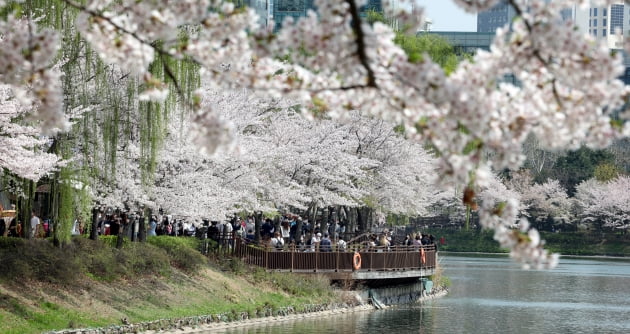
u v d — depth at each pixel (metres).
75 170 46.50
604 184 192.88
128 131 50.09
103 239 57.44
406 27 15.45
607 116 16.16
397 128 81.88
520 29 15.42
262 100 68.44
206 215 58.88
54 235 51.06
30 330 42.03
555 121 16.19
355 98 17.44
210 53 17.38
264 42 16.08
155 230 69.06
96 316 47.56
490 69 15.77
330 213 94.12
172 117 54.62
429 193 113.69
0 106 40.41
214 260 67.00
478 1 15.20
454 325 63.75
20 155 42.28
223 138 17.00
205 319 53.97
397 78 15.16
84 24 17.91
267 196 69.25
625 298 88.88
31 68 16.72
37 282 47.81
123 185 53.28
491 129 16.06
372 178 80.88
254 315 58.62
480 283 103.12
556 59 15.65
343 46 15.25
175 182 57.19
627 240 185.75
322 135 73.19
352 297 69.56
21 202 49.81
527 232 16.11
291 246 70.44
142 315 50.50
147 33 17.12
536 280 109.38
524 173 196.50
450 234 191.75
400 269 76.00
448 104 14.85
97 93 46.06
